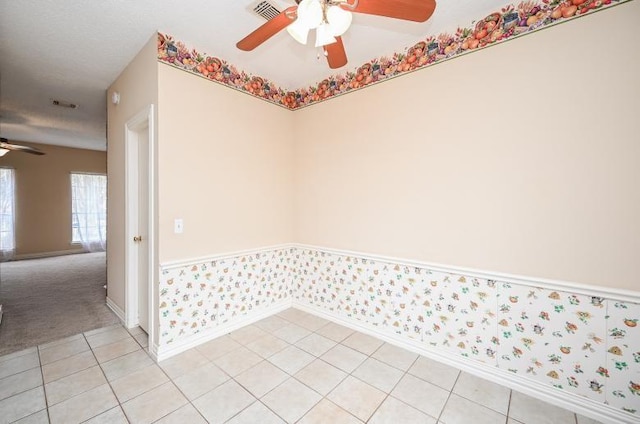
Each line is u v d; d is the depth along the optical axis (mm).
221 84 2486
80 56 2443
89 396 1737
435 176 2129
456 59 2018
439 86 2100
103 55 2432
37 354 2197
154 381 1888
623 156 1496
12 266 5301
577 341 1628
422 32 2109
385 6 1225
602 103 1542
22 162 5887
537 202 1737
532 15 1729
